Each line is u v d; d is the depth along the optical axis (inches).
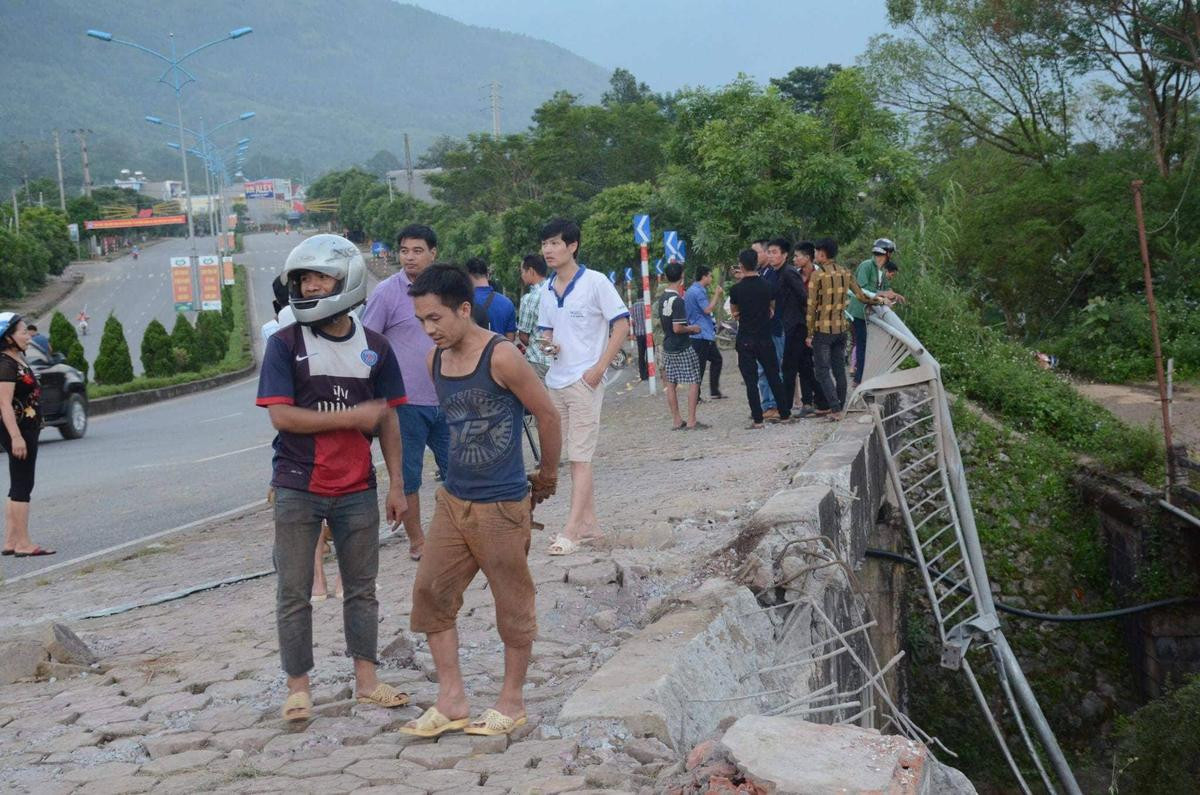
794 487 305.7
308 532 179.8
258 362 2230.6
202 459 663.1
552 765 153.0
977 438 609.9
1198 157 987.3
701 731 176.7
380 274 4197.8
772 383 519.8
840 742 130.6
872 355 434.0
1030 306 1091.3
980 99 1195.3
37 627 248.5
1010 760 390.9
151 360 1771.7
